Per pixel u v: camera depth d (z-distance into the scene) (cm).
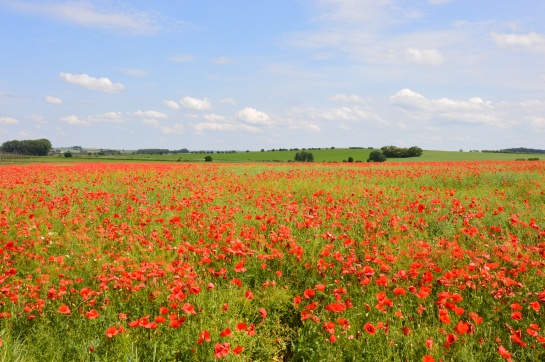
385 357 409
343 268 589
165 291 521
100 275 532
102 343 425
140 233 809
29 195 1247
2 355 383
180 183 1502
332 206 1039
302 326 509
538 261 610
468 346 420
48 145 9031
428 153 10544
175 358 416
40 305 475
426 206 1052
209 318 465
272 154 9994
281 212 956
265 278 612
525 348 427
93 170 2367
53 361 398
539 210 1016
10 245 646
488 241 745
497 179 1916
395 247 712
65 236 779
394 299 524
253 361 445
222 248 649
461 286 521
